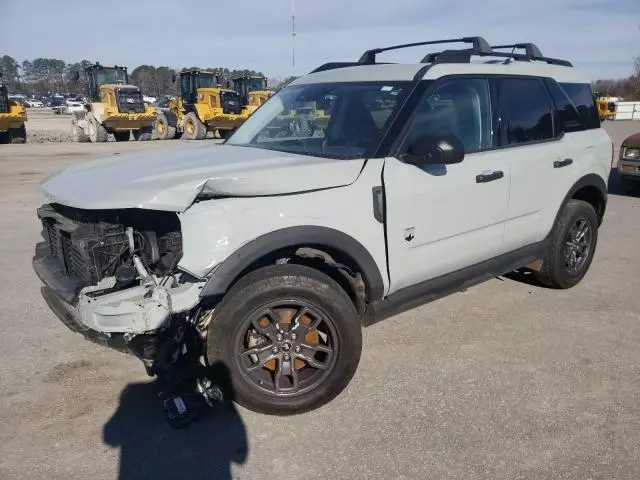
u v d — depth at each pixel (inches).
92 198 111.1
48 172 513.7
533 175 167.2
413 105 138.2
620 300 187.5
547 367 142.9
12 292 193.2
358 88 151.4
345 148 138.3
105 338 112.7
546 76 180.9
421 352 151.1
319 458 109.3
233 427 119.3
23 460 108.0
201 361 125.6
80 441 114.0
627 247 252.4
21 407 125.0
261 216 113.3
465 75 152.3
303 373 126.8
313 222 118.6
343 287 135.0
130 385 134.9
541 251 180.1
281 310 120.8
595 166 192.1
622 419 120.9
